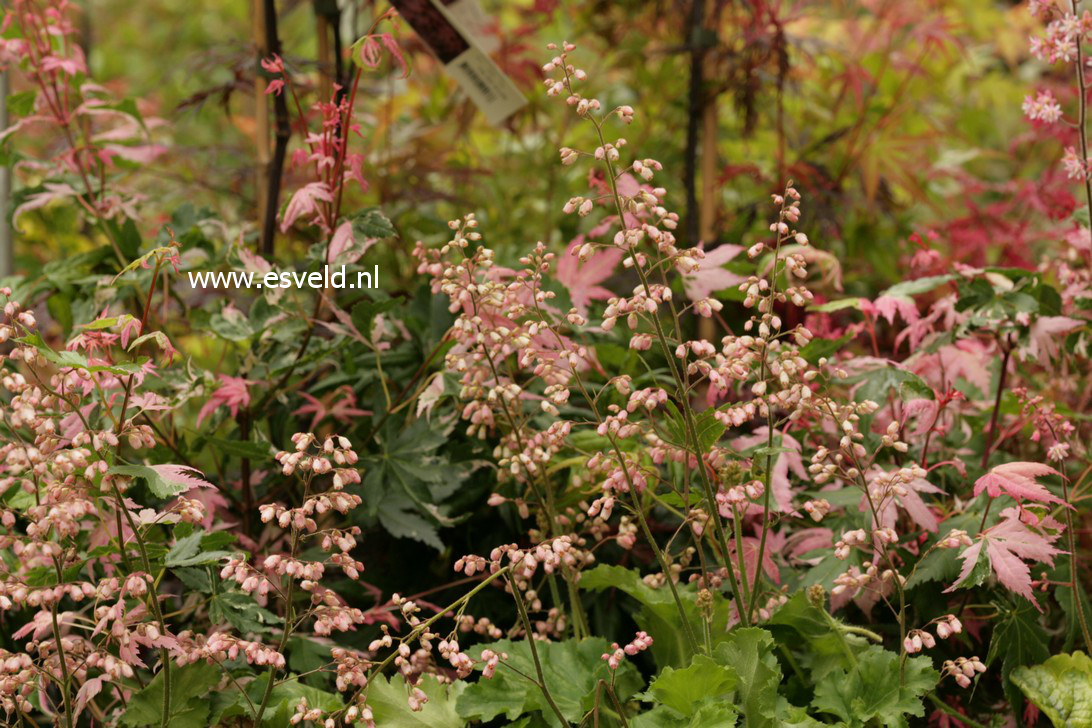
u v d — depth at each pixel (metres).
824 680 1.44
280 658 1.24
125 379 1.42
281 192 2.23
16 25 1.95
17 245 2.62
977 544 1.42
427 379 1.76
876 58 2.64
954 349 1.83
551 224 2.72
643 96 2.69
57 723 1.37
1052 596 1.73
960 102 3.25
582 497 1.62
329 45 2.20
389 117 2.47
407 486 1.72
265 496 1.84
